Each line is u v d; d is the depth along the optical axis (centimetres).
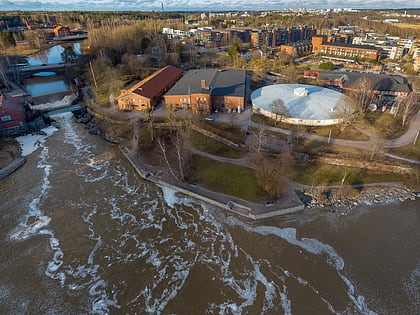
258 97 10594
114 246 5241
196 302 4256
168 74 13388
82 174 7312
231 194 6297
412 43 19712
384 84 11900
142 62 16700
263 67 15738
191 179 6844
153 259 4978
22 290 4466
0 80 14462
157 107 10800
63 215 5956
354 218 5719
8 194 6569
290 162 7244
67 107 11275
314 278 4584
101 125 9888
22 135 9431
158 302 4272
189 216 5881
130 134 9056
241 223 5647
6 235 5459
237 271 4725
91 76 14638
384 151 7500
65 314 4122
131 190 6688
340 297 4294
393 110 9794
